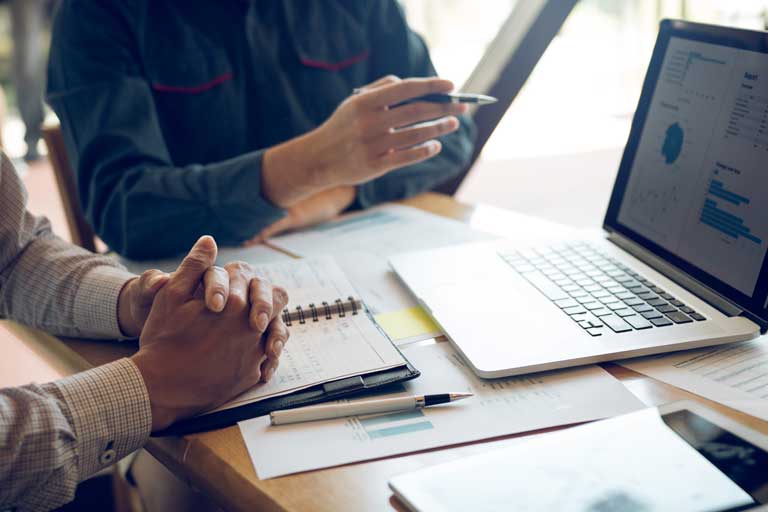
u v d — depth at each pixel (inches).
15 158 148.5
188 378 26.2
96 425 25.3
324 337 30.5
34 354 34.3
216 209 45.0
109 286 32.9
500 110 64.1
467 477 20.8
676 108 35.0
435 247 42.5
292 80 56.6
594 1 84.2
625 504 19.3
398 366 27.7
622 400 25.3
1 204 36.0
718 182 31.6
